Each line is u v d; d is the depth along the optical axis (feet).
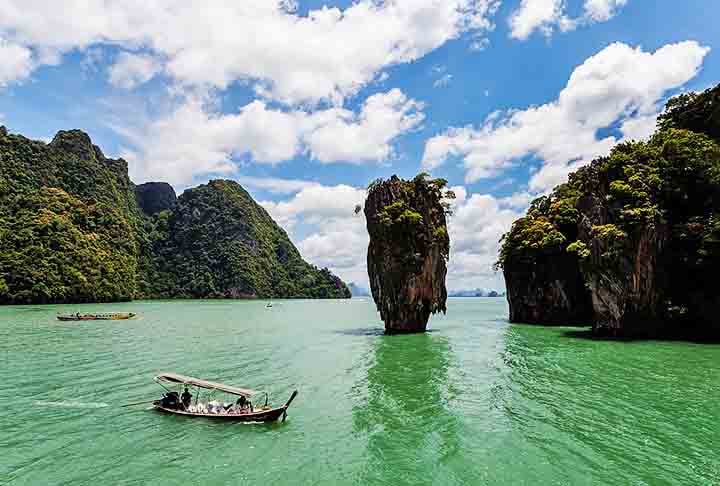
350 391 77.71
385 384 82.79
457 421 60.54
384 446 52.11
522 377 87.40
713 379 83.76
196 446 52.34
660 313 140.77
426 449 51.11
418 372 93.61
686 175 146.72
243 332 176.96
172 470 46.06
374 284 173.17
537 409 65.62
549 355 112.47
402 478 44.06
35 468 46.55
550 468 45.88
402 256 165.07
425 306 170.71
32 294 330.13
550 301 197.88
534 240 200.44
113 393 75.36
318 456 49.44
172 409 64.54
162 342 143.23
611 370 92.89
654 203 142.41
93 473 45.42
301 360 109.09
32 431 57.16
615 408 65.82
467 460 48.03
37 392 75.97
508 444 52.26
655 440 52.95
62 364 102.06
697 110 179.93
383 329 190.60
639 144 161.99
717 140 163.63
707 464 46.44
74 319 221.66
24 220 372.38
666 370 92.22
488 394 74.64
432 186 172.35
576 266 193.57
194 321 230.68
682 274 141.59
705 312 136.36
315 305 464.24
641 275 139.03
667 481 42.93
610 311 144.05
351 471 45.68
